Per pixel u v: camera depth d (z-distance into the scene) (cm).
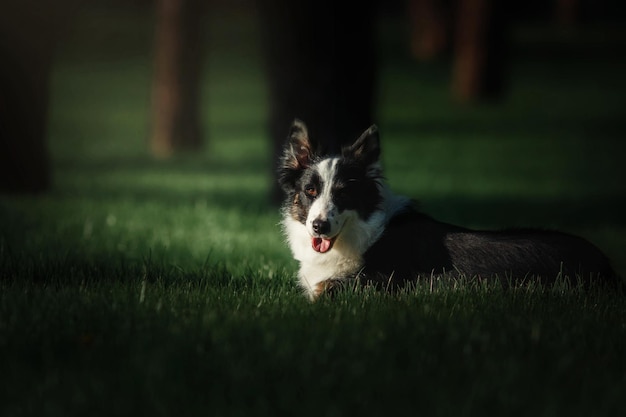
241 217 1556
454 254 791
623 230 1706
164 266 1012
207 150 3300
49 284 823
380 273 798
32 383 518
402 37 5991
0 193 1827
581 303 740
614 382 534
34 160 1858
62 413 473
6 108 1816
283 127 1694
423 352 579
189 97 3225
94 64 5059
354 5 1655
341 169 807
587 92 4744
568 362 561
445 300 724
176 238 1280
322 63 1655
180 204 1791
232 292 790
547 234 815
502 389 512
